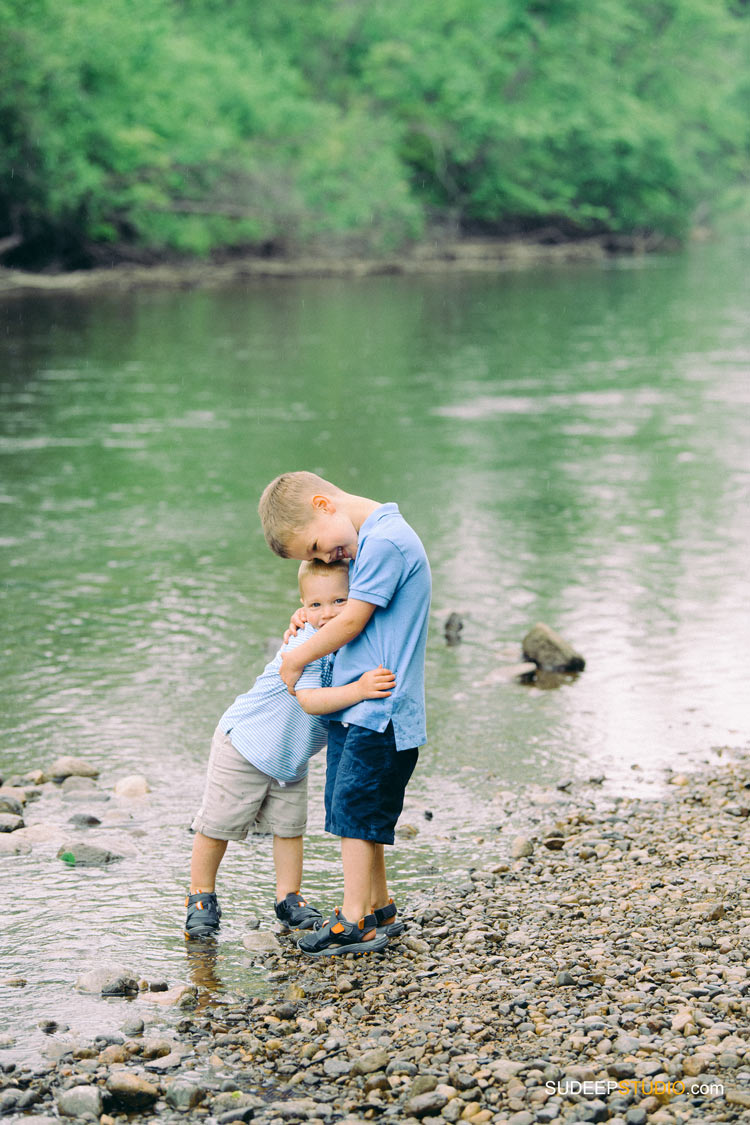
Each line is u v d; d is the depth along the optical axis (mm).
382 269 33281
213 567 7578
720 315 22156
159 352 17406
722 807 4477
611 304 24281
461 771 4848
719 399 13828
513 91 41062
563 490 9664
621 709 5496
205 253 31141
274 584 7234
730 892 3719
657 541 8211
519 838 4160
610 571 7535
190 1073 2852
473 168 40375
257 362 16578
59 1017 3115
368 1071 2818
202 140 29359
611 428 12219
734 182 52562
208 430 12000
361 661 3459
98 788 4582
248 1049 2949
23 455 10844
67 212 28172
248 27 37594
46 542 8156
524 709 5488
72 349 17688
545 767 4887
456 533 8406
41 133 26172
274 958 3455
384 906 3629
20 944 3510
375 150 35000
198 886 3666
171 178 29562
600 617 6703
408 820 4414
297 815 3668
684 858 4023
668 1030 2916
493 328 20484
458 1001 3129
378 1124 2621
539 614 6770
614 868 3969
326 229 33875
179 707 5391
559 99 41250
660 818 4395
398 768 3449
